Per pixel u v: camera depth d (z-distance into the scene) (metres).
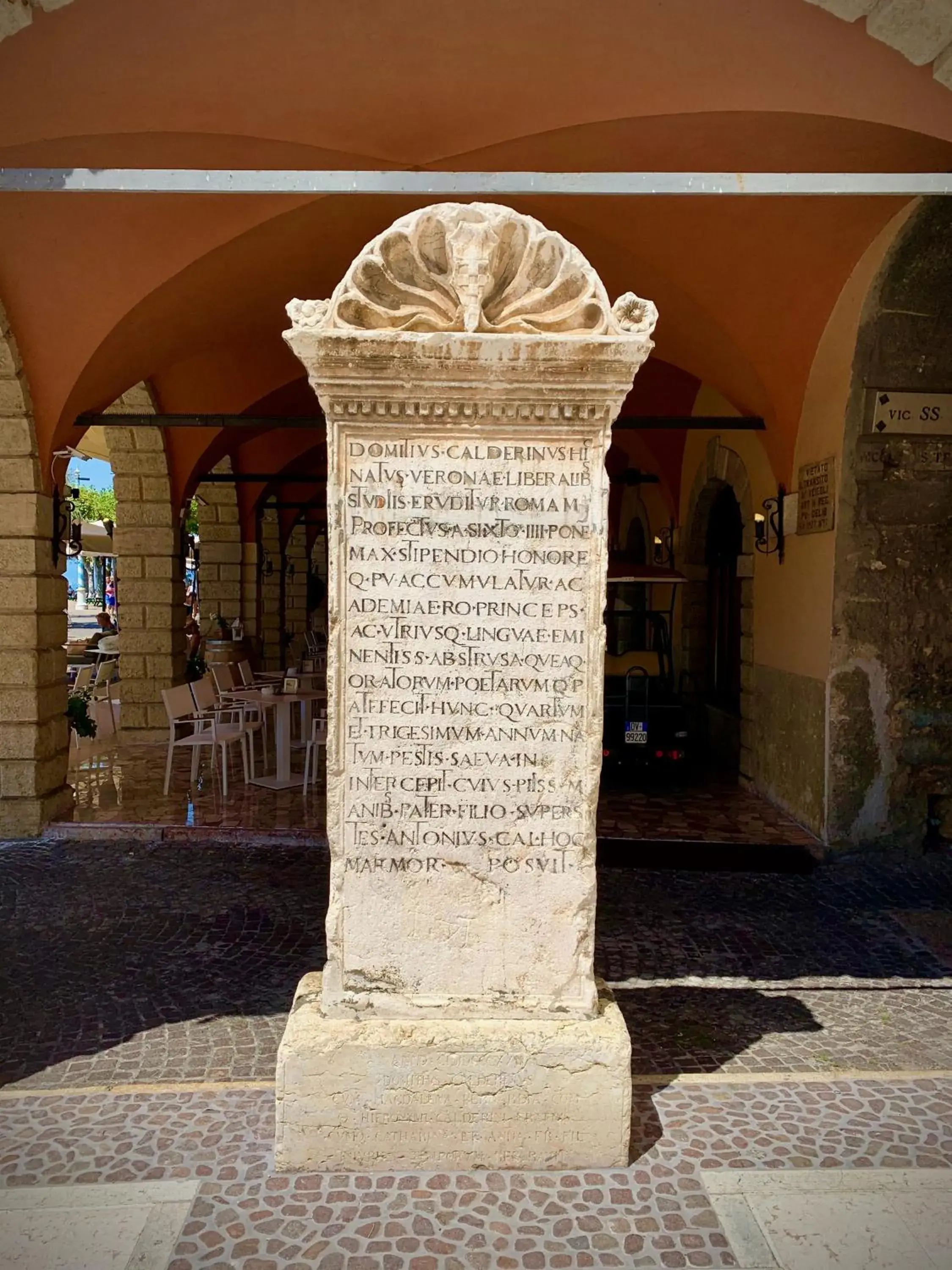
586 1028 3.16
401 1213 2.88
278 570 19.20
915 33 4.59
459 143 5.74
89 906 5.95
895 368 6.88
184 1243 2.72
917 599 7.20
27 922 5.66
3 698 7.52
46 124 5.36
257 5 4.82
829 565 7.21
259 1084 3.68
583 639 3.18
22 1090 3.65
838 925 5.73
